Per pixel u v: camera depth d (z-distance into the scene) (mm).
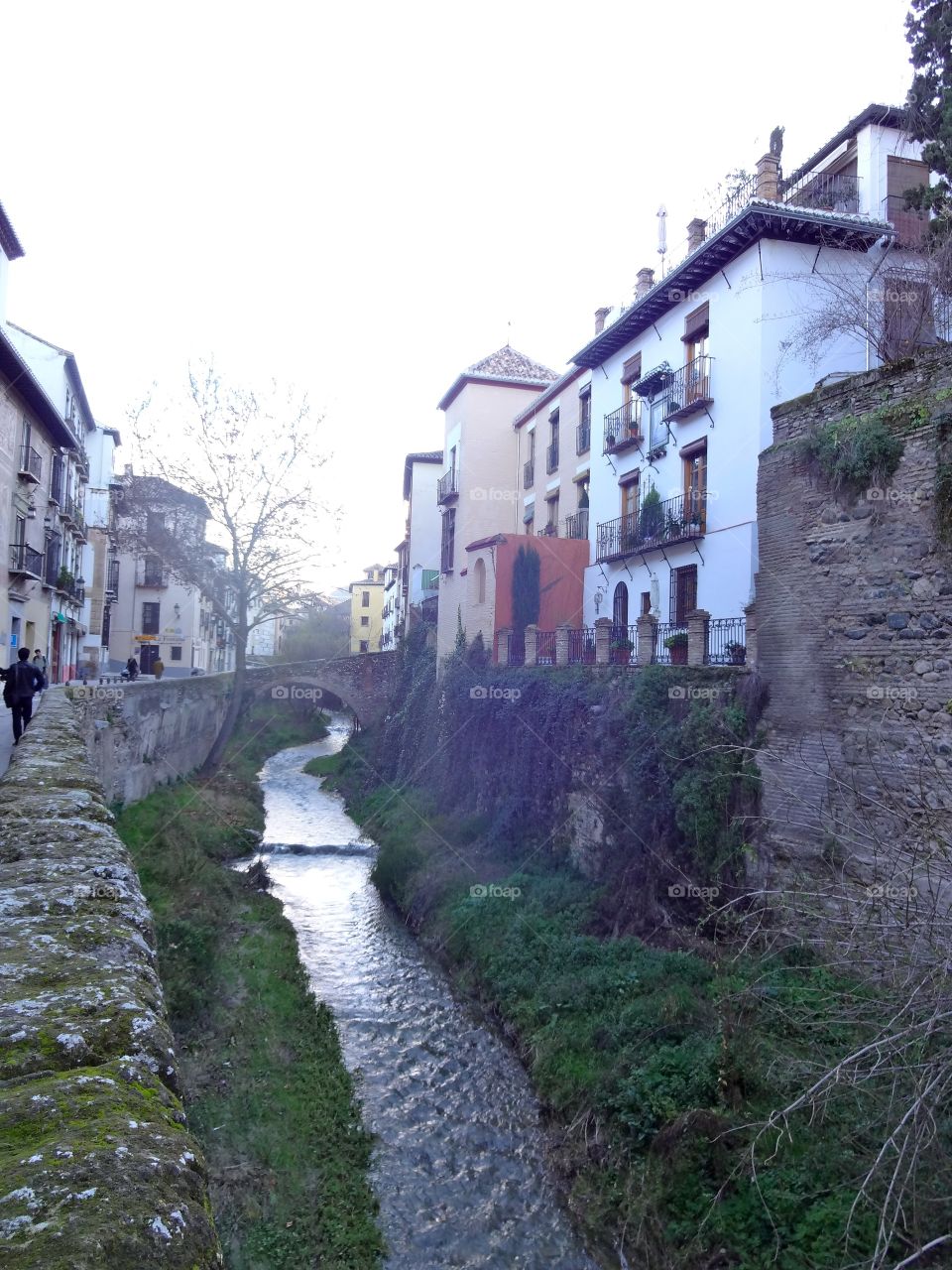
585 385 25625
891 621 9930
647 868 13125
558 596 24438
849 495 10539
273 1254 7402
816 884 7875
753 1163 6320
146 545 28812
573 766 16703
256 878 18844
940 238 12914
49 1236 1092
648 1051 9672
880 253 16500
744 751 11711
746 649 13148
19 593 25344
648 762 13516
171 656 49688
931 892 5992
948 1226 5496
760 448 16156
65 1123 1429
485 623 25469
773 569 11648
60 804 4355
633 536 20438
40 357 31078
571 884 15180
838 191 17812
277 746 44969
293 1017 12102
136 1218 1177
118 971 2219
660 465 20141
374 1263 7602
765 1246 6738
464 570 29391
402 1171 9109
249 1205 7914
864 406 10594
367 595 82188
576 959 12516
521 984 12758
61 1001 1961
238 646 30203
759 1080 8016
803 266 16328
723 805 11711
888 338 13961
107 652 47562
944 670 9273
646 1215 7758
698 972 10773
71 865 3203
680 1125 8023
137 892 3104
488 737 21484
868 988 6551
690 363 18453
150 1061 1801
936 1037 5793
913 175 17266
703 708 12617
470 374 31578
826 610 10766
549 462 28531
